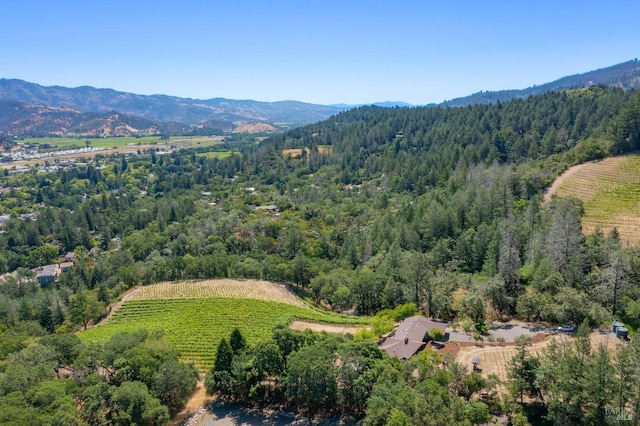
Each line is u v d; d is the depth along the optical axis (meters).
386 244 124.44
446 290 88.44
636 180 125.38
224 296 114.88
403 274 97.81
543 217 108.69
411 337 71.31
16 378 54.44
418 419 46.81
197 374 68.12
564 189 132.62
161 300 114.81
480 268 104.19
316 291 114.00
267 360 62.38
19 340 78.94
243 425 59.66
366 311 104.44
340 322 94.00
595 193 125.94
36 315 111.94
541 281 82.94
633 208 114.75
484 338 73.19
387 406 49.72
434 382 52.69
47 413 48.78
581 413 48.12
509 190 123.25
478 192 126.94
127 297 120.88
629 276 79.94
